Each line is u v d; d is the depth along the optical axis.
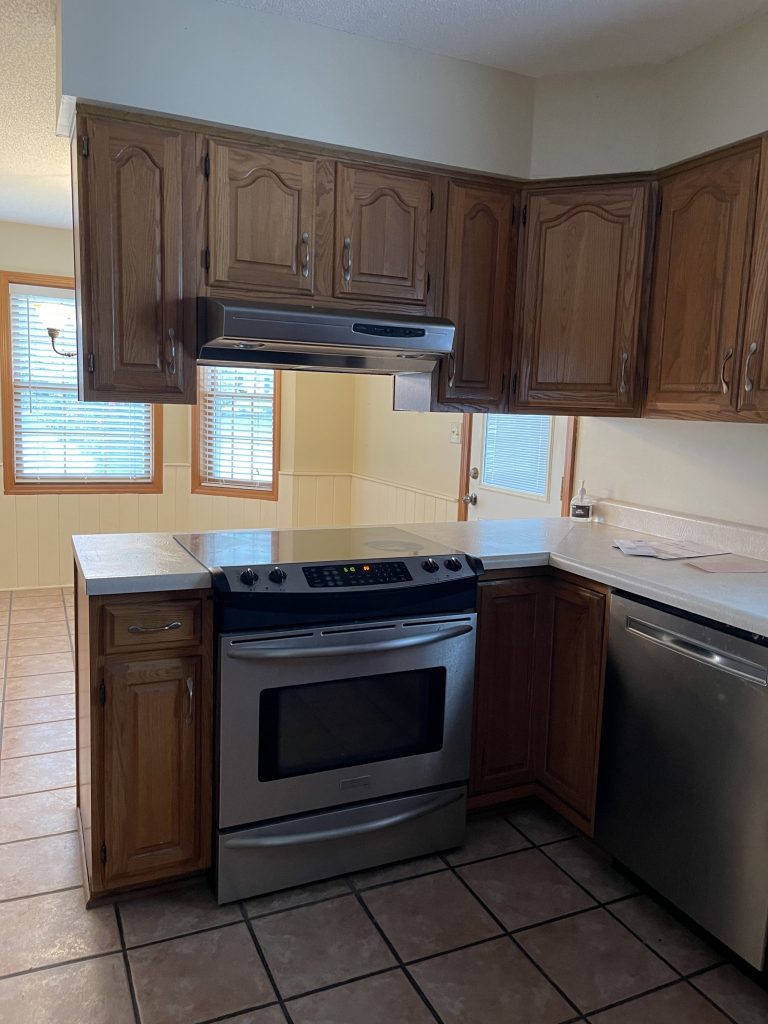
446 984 1.76
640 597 2.02
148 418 5.54
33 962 1.79
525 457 3.55
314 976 1.77
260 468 5.59
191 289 2.22
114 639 1.86
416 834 2.24
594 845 2.35
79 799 2.34
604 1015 1.68
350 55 2.31
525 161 2.58
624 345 2.50
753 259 2.09
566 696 2.32
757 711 1.70
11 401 5.10
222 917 1.97
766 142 2.05
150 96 2.09
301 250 2.33
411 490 4.70
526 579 2.35
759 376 2.08
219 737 1.95
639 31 2.21
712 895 1.83
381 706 2.14
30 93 2.82
